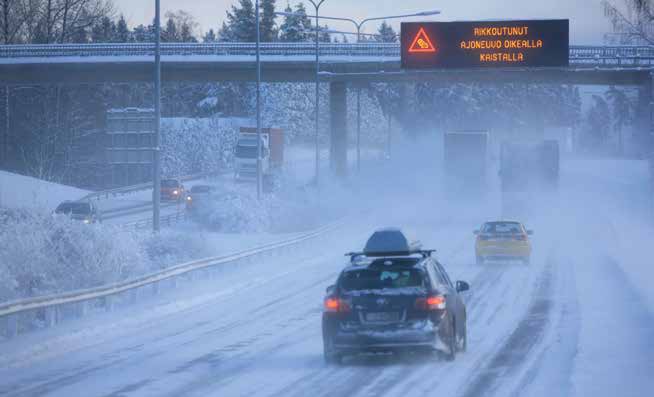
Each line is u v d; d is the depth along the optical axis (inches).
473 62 5438.0
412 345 1649.9
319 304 2940.5
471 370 1649.9
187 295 3088.1
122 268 3147.1
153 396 1460.4
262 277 3764.8
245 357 1900.8
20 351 1916.8
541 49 5398.6
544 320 2423.7
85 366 1812.3
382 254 1802.4
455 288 1882.4
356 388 1498.5
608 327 2225.6
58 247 2965.1
